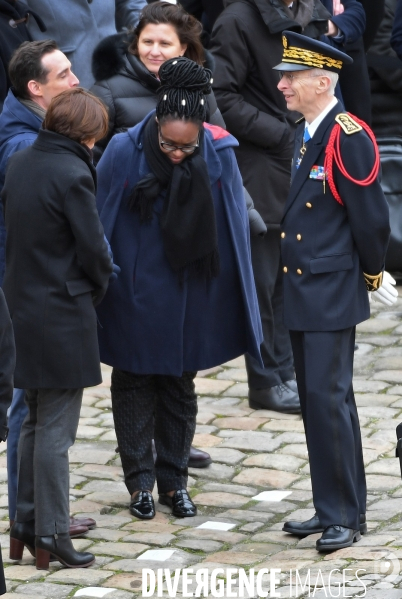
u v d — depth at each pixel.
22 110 15.77
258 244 21.67
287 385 22.42
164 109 15.54
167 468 17.75
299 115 22.27
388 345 25.80
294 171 15.84
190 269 16.53
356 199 15.04
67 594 14.37
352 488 15.53
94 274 14.70
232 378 24.42
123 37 18.03
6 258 14.96
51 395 14.98
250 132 21.45
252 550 15.91
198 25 17.89
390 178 29.31
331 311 15.35
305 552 15.46
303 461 19.59
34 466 15.15
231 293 17.05
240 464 19.56
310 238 15.48
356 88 26.02
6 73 20.31
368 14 26.69
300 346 15.87
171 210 16.08
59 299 14.59
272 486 18.66
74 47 22.44
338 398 15.43
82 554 15.44
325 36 24.31
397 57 29.81
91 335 14.84
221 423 21.55
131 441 17.38
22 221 14.60
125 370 16.83
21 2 21.50
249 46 21.39
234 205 16.78
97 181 16.38
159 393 17.59
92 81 22.75
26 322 14.60
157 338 16.66
